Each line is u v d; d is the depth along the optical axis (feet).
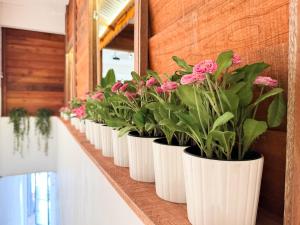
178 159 1.85
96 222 3.46
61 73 15.49
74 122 8.00
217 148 1.51
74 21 10.63
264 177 1.76
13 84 14.44
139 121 2.48
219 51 2.16
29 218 15.67
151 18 3.42
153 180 2.39
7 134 14.21
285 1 1.59
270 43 1.69
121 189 2.21
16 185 15.51
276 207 1.68
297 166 1.21
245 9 1.90
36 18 14.46
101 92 3.54
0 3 13.62
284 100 1.55
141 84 2.60
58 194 11.82
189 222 1.56
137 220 1.99
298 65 1.20
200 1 2.41
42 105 15.16
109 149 3.58
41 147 14.92
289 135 1.27
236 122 1.53
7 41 14.20
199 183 1.46
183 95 1.57
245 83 1.50
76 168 5.37
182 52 2.71
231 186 1.38
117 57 5.90
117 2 5.80
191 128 1.56
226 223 1.39
